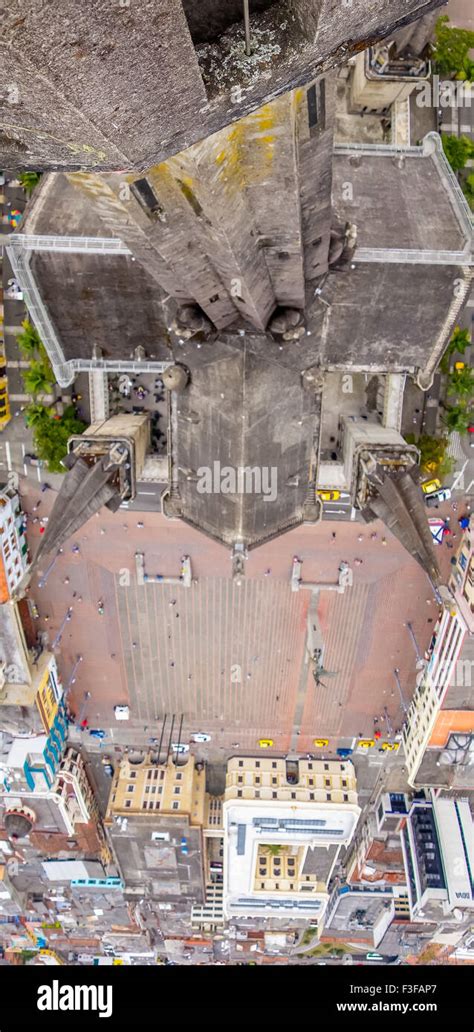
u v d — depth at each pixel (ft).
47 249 122.62
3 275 187.21
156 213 60.70
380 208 127.34
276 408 113.60
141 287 126.62
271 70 40.52
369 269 122.11
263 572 204.44
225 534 135.13
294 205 62.34
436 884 229.66
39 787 222.69
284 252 74.69
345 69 158.30
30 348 184.14
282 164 54.80
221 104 40.37
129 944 320.50
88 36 27.63
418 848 235.81
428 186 132.57
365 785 248.11
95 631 215.31
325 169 65.21
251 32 40.70
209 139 45.93
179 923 298.35
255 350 102.89
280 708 226.38
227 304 90.94
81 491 146.61
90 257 123.24
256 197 60.03
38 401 188.85
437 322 134.92
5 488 194.59
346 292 123.34
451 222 129.59
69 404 189.47
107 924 302.25
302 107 51.29
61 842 248.52
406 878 247.70
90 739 234.79
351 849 277.64
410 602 208.13
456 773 208.13
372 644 215.10
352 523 199.00
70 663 219.82
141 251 78.13
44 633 214.07
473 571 183.01
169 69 33.60
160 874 257.96
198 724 230.48
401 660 217.36
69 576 207.82
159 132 39.24
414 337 136.26
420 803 242.37
